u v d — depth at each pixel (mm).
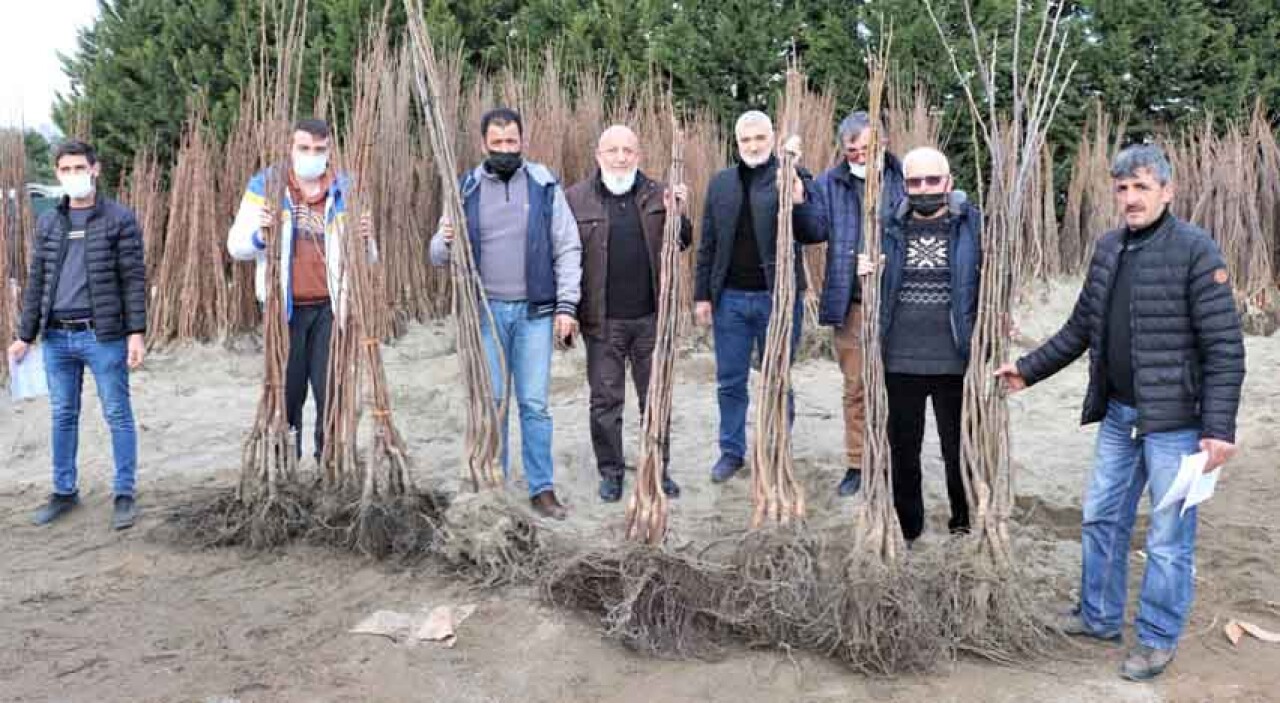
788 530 3963
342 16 10812
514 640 3746
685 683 3482
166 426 6492
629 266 4969
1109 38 11891
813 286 8500
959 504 4367
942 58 10773
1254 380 7551
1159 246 3412
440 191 8680
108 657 3623
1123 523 3709
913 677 3545
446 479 5375
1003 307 3930
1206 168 9805
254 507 4746
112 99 11320
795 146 4016
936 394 4270
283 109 4676
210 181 8141
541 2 11852
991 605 3770
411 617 3902
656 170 8078
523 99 8406
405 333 8422
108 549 4676
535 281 4727
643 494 4039
